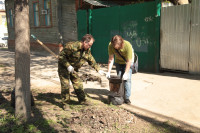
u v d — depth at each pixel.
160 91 5.35
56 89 5.73
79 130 3.25
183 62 6.93
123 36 8.94
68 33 12.54
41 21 15.43
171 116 3.81
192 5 6.44
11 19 20.41
